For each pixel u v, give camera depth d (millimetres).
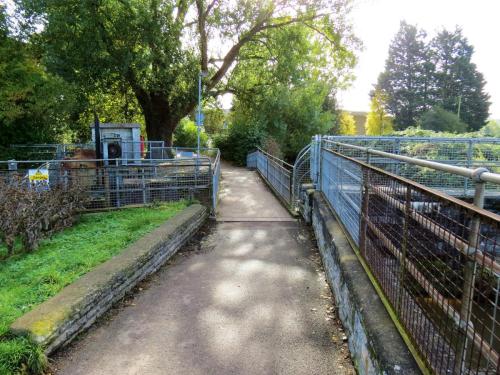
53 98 14445
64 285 3945
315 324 3756
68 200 7086
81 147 15391
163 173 8656
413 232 2320
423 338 2107
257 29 17938
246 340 3469
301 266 5441
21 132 15875
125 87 17062
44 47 13852
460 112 47656
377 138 7582
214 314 3982
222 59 19234
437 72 49656
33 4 12414
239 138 23969
